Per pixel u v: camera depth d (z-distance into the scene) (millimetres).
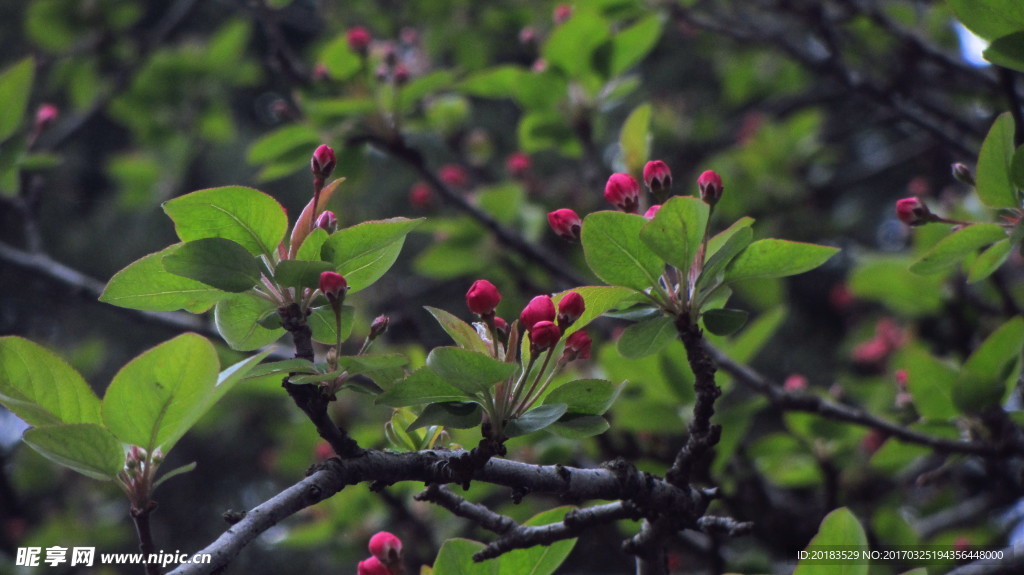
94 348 9117
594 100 5984
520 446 5086
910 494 6816
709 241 2824
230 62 8773
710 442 2846
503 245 6379
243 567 11469
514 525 2965
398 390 2514
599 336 6387
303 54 13414
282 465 6562
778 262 2795
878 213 12344
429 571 3062
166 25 8953
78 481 9180
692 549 5285
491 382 2430
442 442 3037
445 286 8539
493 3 8891
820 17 6312
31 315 11781
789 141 9156
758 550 5434
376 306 7305
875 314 9234
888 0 7816
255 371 2465
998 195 3100
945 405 4234
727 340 5164
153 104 8703
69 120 10891
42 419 2561
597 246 2689
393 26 8906
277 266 2523
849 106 10555
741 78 9922
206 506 12336
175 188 9344
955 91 6691
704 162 9477
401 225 2592
